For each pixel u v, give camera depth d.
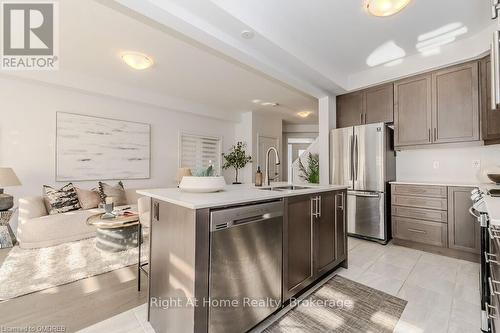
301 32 2.55
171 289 1.39
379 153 3.30
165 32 2.46
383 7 2.07
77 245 3.05
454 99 2.92
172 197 1.43
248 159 5.98
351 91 3.86
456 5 2.16
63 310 1.75
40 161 3.50
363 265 2.59
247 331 1.49
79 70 3.51
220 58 3.09
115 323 1.62
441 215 2.87
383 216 3.26
